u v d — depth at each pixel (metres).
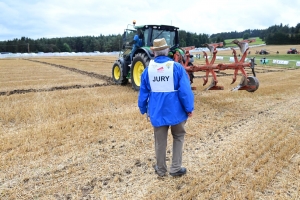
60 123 4.84
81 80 11.22
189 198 2.67
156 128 2.93
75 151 3.76
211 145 4.04
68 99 6.97
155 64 2.80
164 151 3.03
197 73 14.90
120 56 9.94
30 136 4.23
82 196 2.73
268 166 3.33
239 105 6.62
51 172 3.18
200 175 3.13
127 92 8.06
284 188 2.86
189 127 4.84
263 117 5.57
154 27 8.05
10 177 3.04
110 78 11.95
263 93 8.19
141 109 3.03
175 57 7.10
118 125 4.88
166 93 2.80
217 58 28.55
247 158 3.54
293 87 9.44
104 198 2.69
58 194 2.76
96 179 3.05
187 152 3.79
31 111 5.63
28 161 3.42
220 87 6.58
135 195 2.75
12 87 9.28
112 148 3.90
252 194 2.70
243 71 6.51
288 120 5.33
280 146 3.94
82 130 4.58
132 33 8.70
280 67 20.06
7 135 4.28
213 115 5.68
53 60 29.64
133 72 8.26
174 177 3.10
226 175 3.10
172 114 2.82
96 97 7.22
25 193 2.76
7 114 5.36
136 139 4.23
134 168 3.32
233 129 4.79
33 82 10.55
